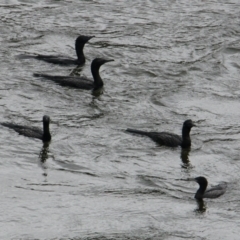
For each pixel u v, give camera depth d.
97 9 41.22
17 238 22.30
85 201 24.45
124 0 42.59
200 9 42.31
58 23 39.25
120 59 35.94
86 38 34.97
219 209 24.47
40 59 35.00
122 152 27.67
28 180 25.50
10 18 39.19
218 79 35.12
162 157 27.52
